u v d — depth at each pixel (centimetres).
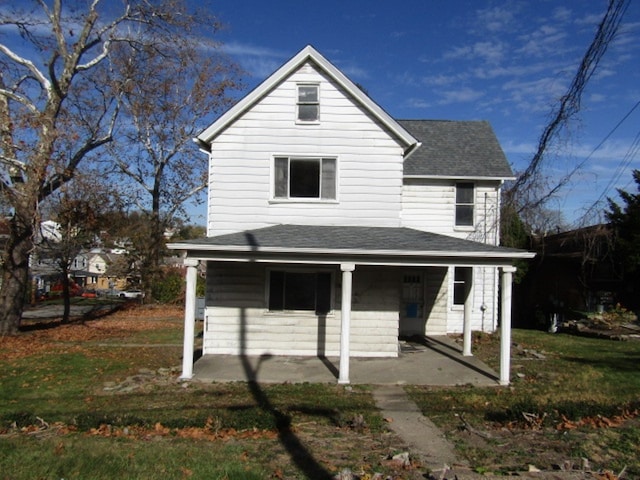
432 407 953
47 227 2634
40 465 607
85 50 2084
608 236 1964
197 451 675
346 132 1509
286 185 1505
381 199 1508
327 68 1495
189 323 1188
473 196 1975
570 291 2353
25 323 2338
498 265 1187
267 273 1473
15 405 970
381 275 1477
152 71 2561
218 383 1155
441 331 1898
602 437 752
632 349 1630
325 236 1316
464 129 2222
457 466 632
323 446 718
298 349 1463
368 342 1467
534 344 1727
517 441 741
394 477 593
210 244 1174
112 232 2855
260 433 775
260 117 1503
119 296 4747
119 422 802
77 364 1380
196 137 1482
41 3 1962
